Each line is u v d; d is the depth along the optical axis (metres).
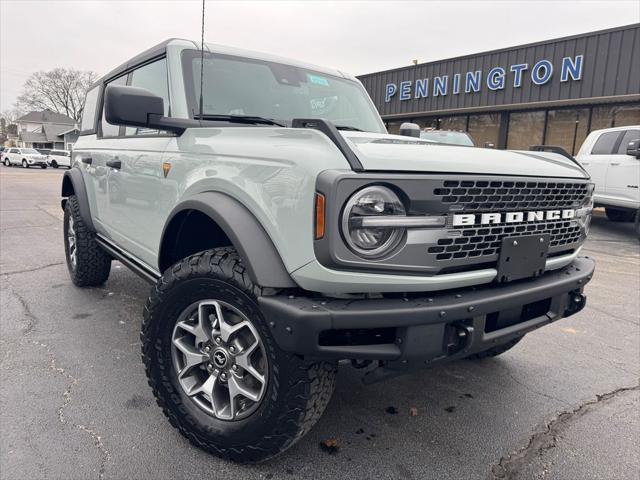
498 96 14.52
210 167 2.18
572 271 2.43
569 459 2.26
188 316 2.23
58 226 8.50
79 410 2.52
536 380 3.06
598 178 8.99
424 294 1.88
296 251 1.76
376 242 1.75
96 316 3.89
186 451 2.22
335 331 1.80
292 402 1.88
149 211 2.75
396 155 1.83
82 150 4.33
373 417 2.58
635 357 3.44
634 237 8.86
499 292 2.00
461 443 2.36
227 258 2.00
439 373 3.12
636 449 2.35
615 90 11.95
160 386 2.28
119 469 2.08
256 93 2.93
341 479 2.07
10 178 23.45
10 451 2.16
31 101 65.62
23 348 3.25
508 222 2.02
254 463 2.15
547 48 13.22
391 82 17.83
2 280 4.86
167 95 2.78
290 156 1.82
